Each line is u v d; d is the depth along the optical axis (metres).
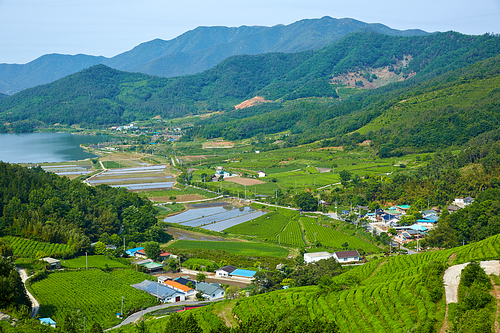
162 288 142.25
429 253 141.38
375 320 91.94
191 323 92.94
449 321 83.31
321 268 148.38
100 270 158.62
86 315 120.12
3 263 124.56
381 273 134.62
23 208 197.62
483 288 88.88
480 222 179.38
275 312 106.31
